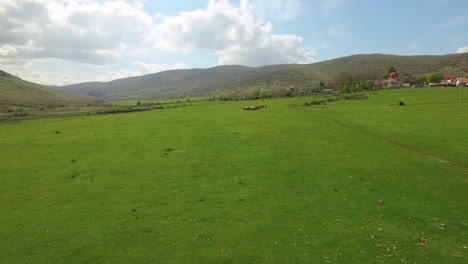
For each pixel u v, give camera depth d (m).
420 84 151.62
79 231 17.53
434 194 21.61
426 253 14.52
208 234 16.80
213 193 22.84
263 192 22.75
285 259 14.30
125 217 19.16
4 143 44.16
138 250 15.43
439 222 17.50
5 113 122.31
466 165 28.11
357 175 25.92
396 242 15.51
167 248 15.53
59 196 23.12
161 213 19.62
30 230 17.81
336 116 62.91
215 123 58.25
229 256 14.67
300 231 16.83
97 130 53.88
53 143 43.09
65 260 14.73
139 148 38.44
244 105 104.19
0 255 15.25
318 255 14.55
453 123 47.22
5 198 23.02
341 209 19.48
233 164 30.22
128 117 76.00
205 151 35.78
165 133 48.66
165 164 30.95
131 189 24.17
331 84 188.12
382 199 20.94
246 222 18.06
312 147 36.19
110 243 16.16
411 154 32.38
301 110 77.75
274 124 54.38
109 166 30.84
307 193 22.34
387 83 153.00
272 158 31.89
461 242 15.40
